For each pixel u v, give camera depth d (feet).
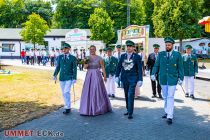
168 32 164.25
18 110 30.71
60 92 43.29
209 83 57.57
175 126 24.23
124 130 23.07
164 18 165.17
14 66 105.91
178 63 25.52
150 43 99.76
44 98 38.09
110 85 39.40
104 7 220.43
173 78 25.34
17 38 190.70
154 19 172.86
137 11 216.33
